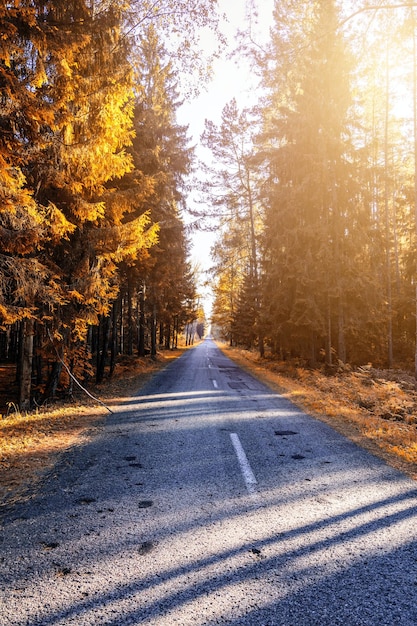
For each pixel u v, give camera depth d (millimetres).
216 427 7820
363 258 18656
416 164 15758
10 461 5770
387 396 11133
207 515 3879
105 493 4496
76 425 8242
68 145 7578
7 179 5609
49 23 6410
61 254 10430
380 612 2445
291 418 8844
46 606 2514
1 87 5383
